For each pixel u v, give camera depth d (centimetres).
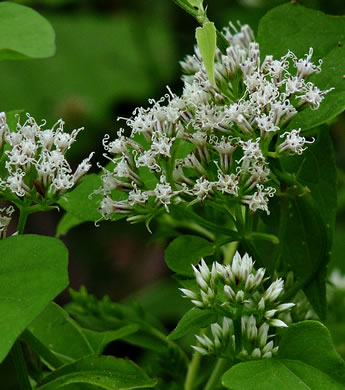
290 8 46
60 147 44
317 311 46
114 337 49
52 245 42
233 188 44
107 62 91
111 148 44
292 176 45
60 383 44
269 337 45
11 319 40
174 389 50
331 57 46
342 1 57
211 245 44
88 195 45
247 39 47
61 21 93
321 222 45
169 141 44
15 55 43
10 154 43
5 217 44
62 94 89
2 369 69
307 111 45
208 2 72
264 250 67
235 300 43
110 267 88
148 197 44
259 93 44
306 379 42
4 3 43
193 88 45
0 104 88
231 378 42
